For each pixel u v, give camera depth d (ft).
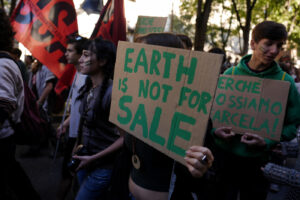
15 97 6.48
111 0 10.23
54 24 9.95
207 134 4.33
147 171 4.69
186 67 3.68
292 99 6.42
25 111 7.70
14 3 25.70
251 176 6.80
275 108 6.28
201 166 3.36
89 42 6.66
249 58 7.09
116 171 5.50
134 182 5.03
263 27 6.21
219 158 6.87
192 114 3.55
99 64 6.56
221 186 6.73
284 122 6.68
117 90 4.97
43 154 14.28
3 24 6.42
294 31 39.88
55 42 9.98
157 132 4.09
